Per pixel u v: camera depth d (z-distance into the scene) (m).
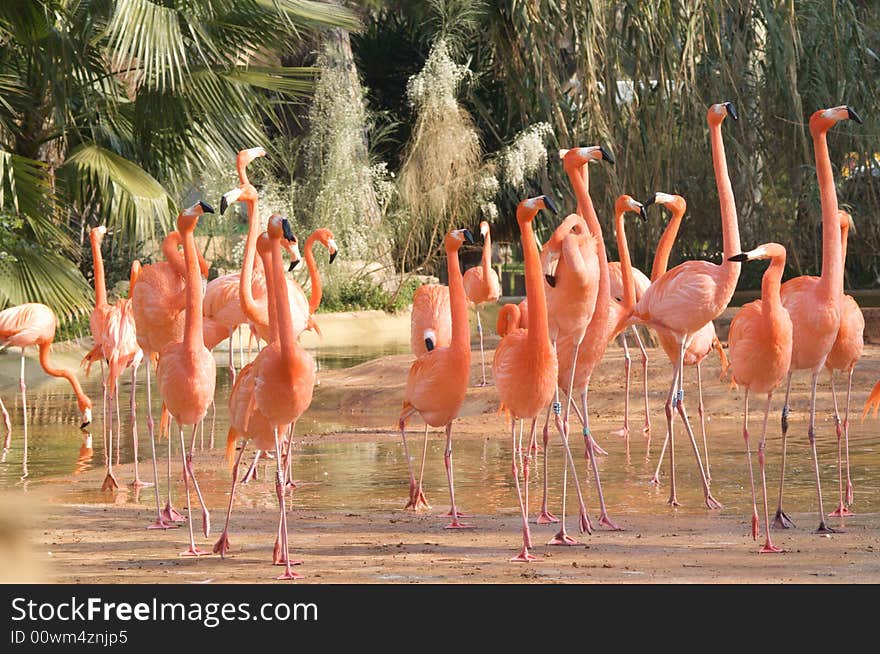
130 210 15.26
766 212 26.64
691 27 23.67
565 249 7.39
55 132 16.97
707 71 25.33
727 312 19.42
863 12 27.30
